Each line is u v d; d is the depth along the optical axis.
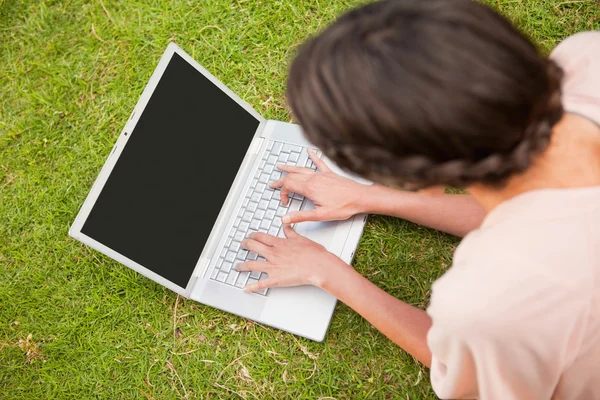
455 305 0.63
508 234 0.60
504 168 0.54
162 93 1.18
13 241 1.59
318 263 1.14
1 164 1.68
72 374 1.43
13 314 1.51
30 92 1.75
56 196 1.61
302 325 1.21
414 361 1.25
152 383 1.38
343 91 0.50
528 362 0.64
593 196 0.59
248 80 1.61
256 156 1.38
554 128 0.61
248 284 1.25
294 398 1.29
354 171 0.59
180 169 1.22
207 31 1.69
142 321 1.43
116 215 1.12
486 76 0.48
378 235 1.35
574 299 0.59
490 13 0.52
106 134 1.66
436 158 0.52
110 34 1.76
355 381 1.28
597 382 0.69
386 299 1.08
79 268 1.51
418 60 0.48
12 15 1.86
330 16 1.59
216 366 1.35
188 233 1.25
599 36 0.71
